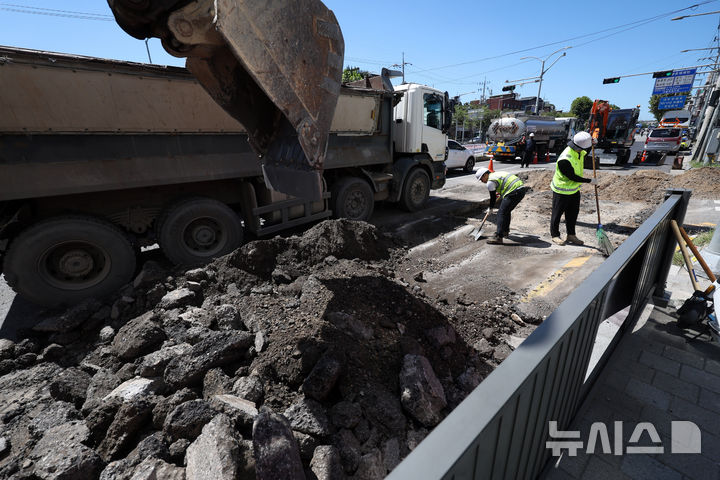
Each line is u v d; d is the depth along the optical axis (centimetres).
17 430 201
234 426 185
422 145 725
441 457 61
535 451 127
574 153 504
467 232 620
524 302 357
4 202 332
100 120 346
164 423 187
